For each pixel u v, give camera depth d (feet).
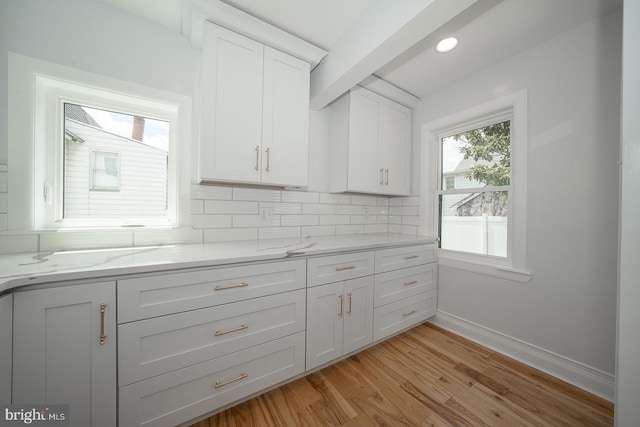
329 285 4.74
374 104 6.81
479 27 4.62
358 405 4.03
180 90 4.95
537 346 5.07
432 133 7.39
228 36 4.46
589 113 4.44
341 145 6.58
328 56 5.45
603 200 4.29
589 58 4.44
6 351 2.36
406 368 5.01
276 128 5.02
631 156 2.62
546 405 4.08
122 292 2.90
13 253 3.70
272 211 6.11
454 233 6.95
